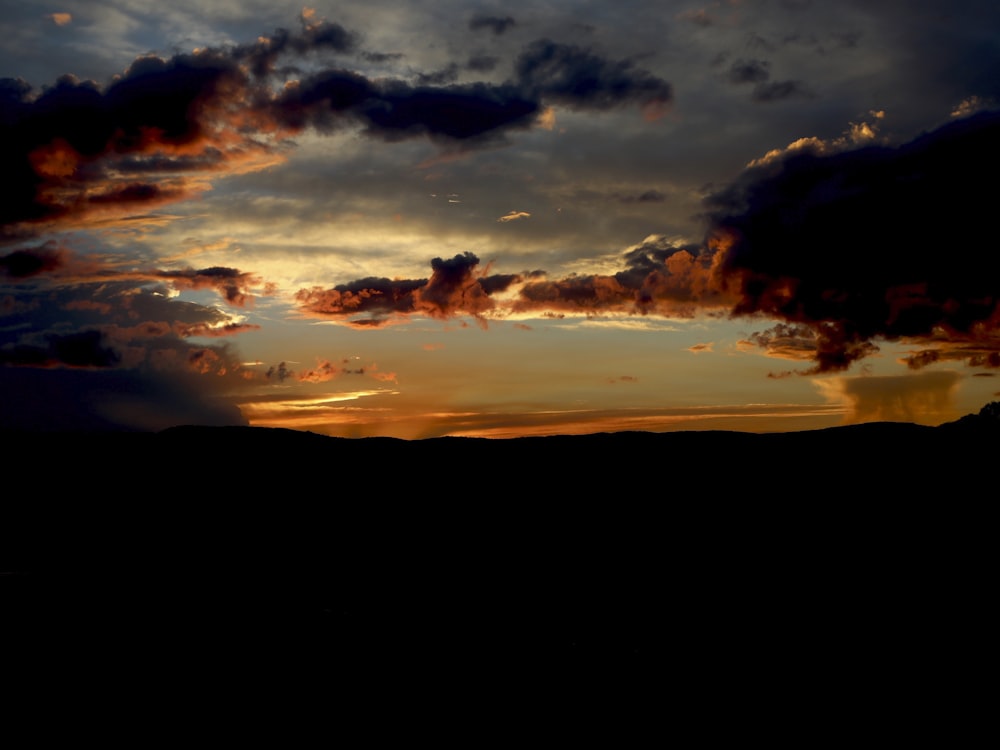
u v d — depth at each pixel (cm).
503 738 2181
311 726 2256
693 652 3036
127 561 5178
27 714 2308
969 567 4453
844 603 3834
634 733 2244
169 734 2191
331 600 4016
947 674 2730
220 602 3853
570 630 3394
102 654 2878
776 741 2188
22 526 6097
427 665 2853
